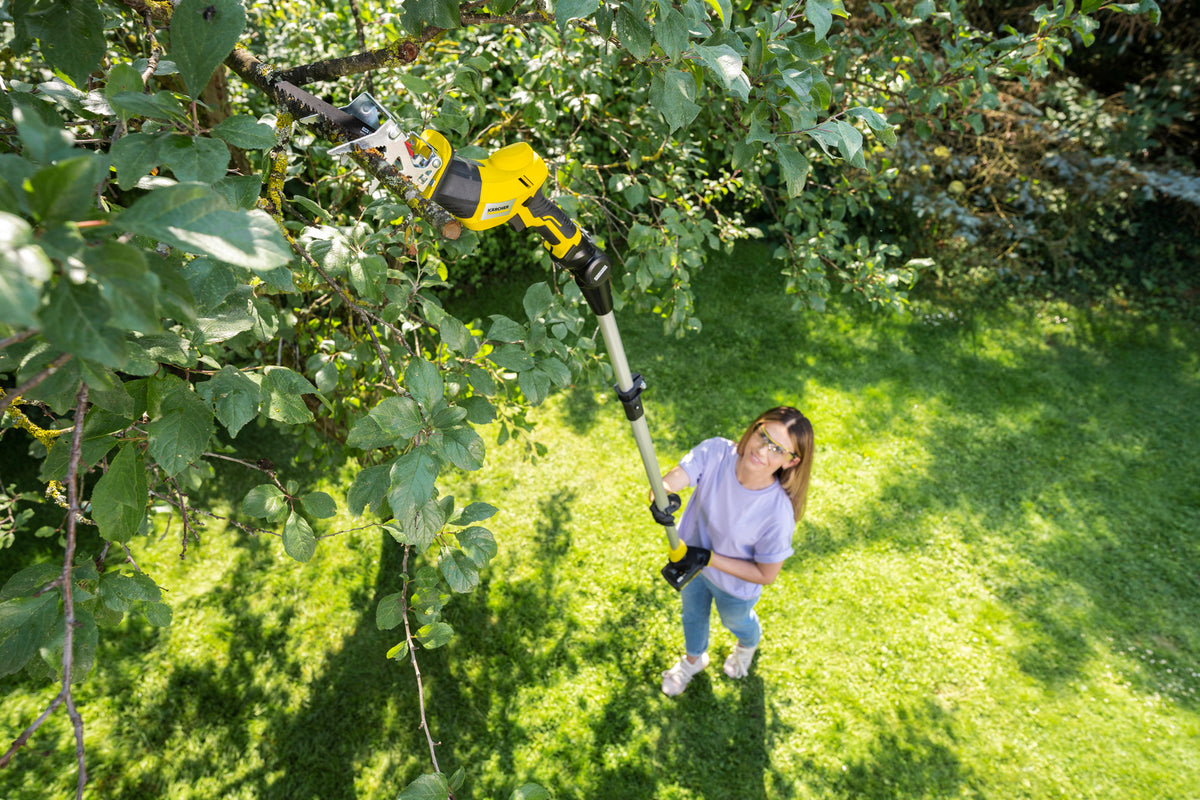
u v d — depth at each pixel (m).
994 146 6.11
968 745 2.82
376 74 2.21
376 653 3.04
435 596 1.13
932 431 4.46
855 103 2.40
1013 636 3.23
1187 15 6.26
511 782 2.66
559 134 3.08
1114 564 3.61
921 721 2.89
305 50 2.91
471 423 1.18
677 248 2.29
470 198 1.02
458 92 1.86
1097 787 2.69
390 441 0.90
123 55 1.68
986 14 6.18
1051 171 6.24
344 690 2.91
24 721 2.68
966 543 3.69
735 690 2.97
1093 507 3.95
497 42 2.54
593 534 3.60
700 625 2.70
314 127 0.98
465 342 1.15
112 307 0.44
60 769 2.58
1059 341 5.48
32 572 0.82
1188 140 6.82
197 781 2.62
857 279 2.74
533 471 3.95
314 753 2.71
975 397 4.80
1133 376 5.13
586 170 2.68
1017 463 4.25
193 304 0.60
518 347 1.24
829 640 3.17
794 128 0.90
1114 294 6.03
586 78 2.25
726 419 4.44
